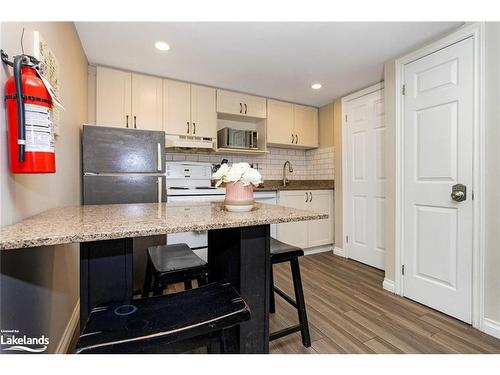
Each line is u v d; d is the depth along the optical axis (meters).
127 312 0.77
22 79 0.77
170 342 0.67
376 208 2.78
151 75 2.65
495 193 1.54
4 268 0.81
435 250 1.87
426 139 1.92
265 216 1.01
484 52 1.57
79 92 1.98
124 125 2.49
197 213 1.11
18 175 0.89
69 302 1.56
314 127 3.72
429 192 1.91
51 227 0.76
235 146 3.12
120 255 0.90
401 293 2.12
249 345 1.10
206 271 1.31
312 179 3.89
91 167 1.98
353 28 1.82
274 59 2.29
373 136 2.81
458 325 1.67
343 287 2.30
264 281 1.12
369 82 2.80
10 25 0.88
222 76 2.67
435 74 1.86
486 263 1.58
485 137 1.58
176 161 2.89
